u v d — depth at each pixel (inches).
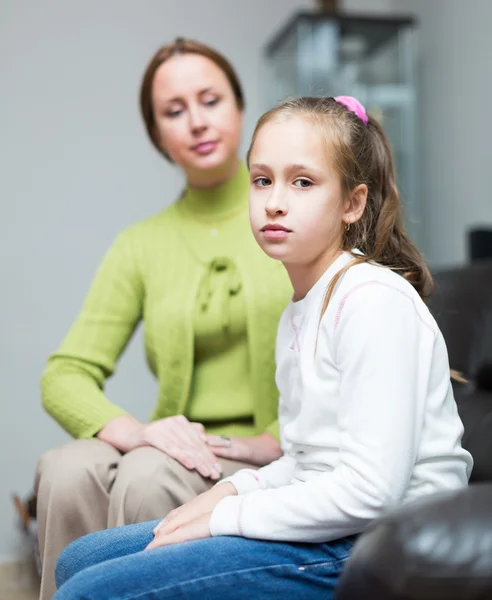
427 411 38.8
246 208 63.4
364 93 126.6
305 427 40.6
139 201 133.6
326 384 39.9
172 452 52.2
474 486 29.0
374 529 27.6
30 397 128.4
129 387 131.7
